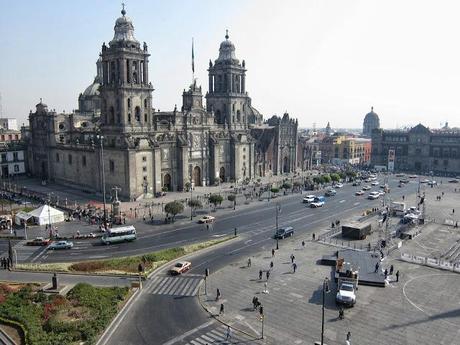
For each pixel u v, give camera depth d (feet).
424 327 156.97
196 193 424.05
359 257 230.48
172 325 157.79
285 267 219.82
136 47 388.78
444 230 299.17
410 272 214.07
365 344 144.87
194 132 449.48
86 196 401.90
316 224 312.50
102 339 147.13
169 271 211.20
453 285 197.26
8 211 335.88
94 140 424.05
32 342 137.69
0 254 239.09
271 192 438.40
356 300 180.14
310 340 147.54
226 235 278.05
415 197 437.17
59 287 188.85
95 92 561.02
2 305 164.86
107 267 214.07
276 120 606.55
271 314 167.02
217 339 147.84
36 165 523.70
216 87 516.73
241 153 504.02
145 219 319.06
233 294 185.98
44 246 254.88
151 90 399.85
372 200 413.18
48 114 483.92
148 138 394.52
